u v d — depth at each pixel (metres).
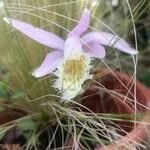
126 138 0.13
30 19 0.14
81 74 0.14
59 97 0.14
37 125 0.15
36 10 0.14
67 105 0.15
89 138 0.14
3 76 0.15
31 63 0.15
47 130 0.15
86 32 0.15
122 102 0.15
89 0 0.15
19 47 0.15
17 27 0.13
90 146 0.14
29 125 0.14
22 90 0.15
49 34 0.13
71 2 0.14
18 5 0.14
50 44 0.13
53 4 0.14
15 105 0.15
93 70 0.15
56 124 0.15
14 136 0.15
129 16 0.17
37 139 0.15
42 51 0.14
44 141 0.15
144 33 0.23
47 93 0.15
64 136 0.15
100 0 0.16
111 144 0.13
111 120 0.15
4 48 0.15
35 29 0.13
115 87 0.16
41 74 0.13
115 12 0.18
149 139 0.14
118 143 0.13
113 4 0.17
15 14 0.14
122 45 0.14
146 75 0.23
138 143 0.13
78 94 0.15
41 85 0.15
